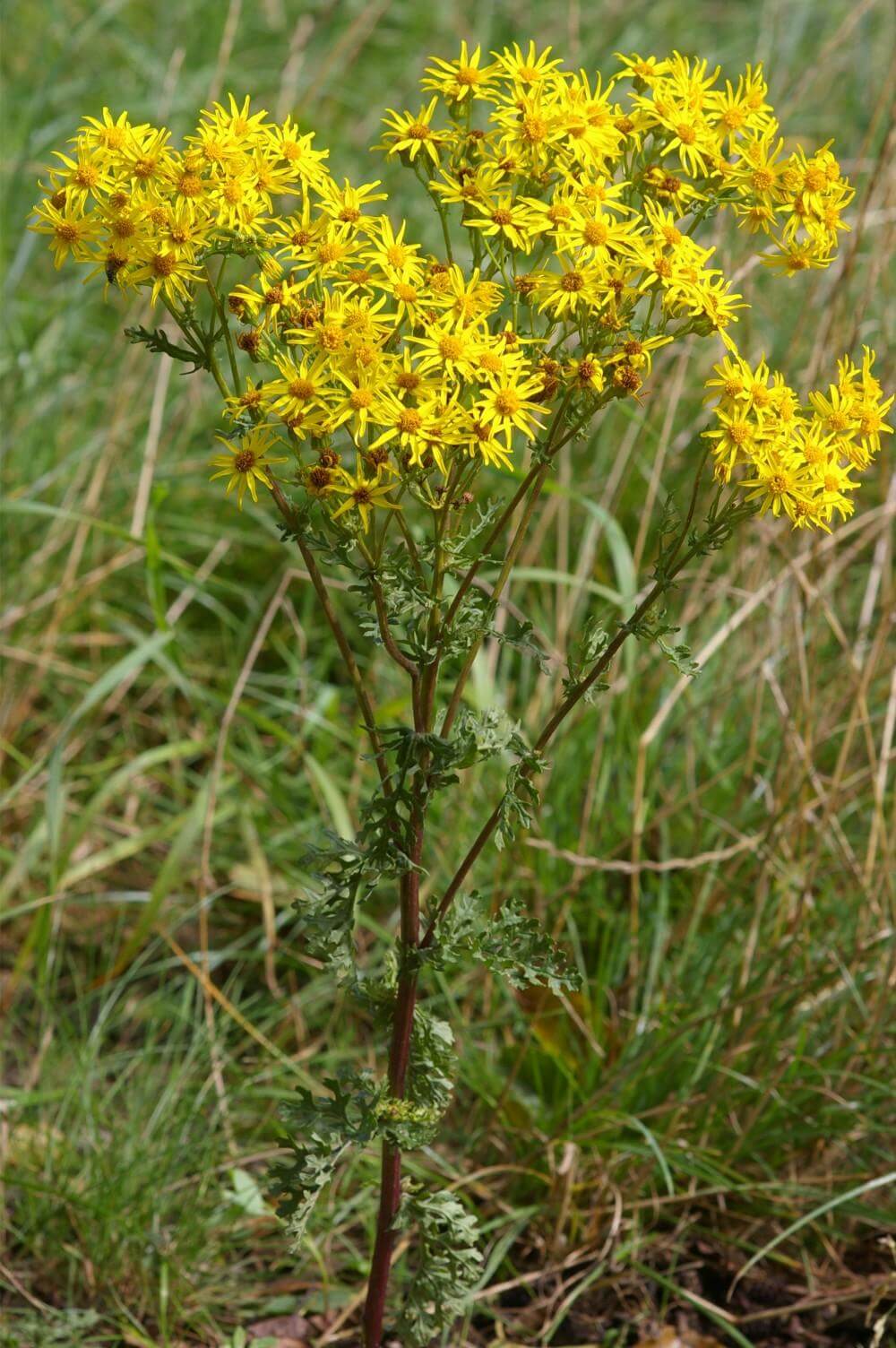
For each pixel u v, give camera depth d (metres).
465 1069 2.53
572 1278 2.31
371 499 1.46
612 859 2.90
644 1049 2.46
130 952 2.66
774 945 2.61
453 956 1.67
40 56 4.71
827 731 2.84
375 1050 2.69
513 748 1.61
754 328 3.75
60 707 3.30
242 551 3.72
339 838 1.68
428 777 1.60
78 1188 2.34
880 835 2.71
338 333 1.43
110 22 4.93
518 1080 2.57
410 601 1.56
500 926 1.69
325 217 1.50
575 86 1.52
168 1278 2.23
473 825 2.91
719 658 3.22
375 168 4.48
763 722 3.10
